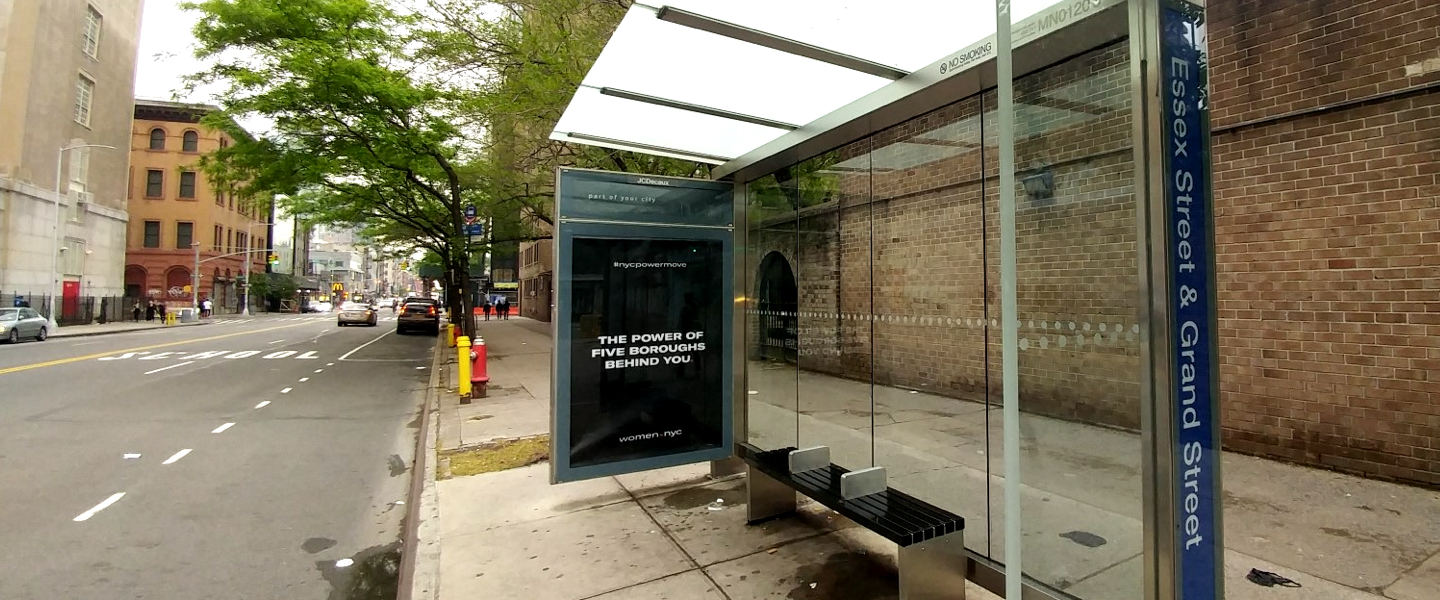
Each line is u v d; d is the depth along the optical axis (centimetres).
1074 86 272
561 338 433
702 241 480
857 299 486
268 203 1942
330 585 385
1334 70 497
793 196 487
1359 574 331
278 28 1203
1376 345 478
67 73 3325
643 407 456
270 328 3466
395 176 1672
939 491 432
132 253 4894
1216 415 206
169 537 453
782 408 496
